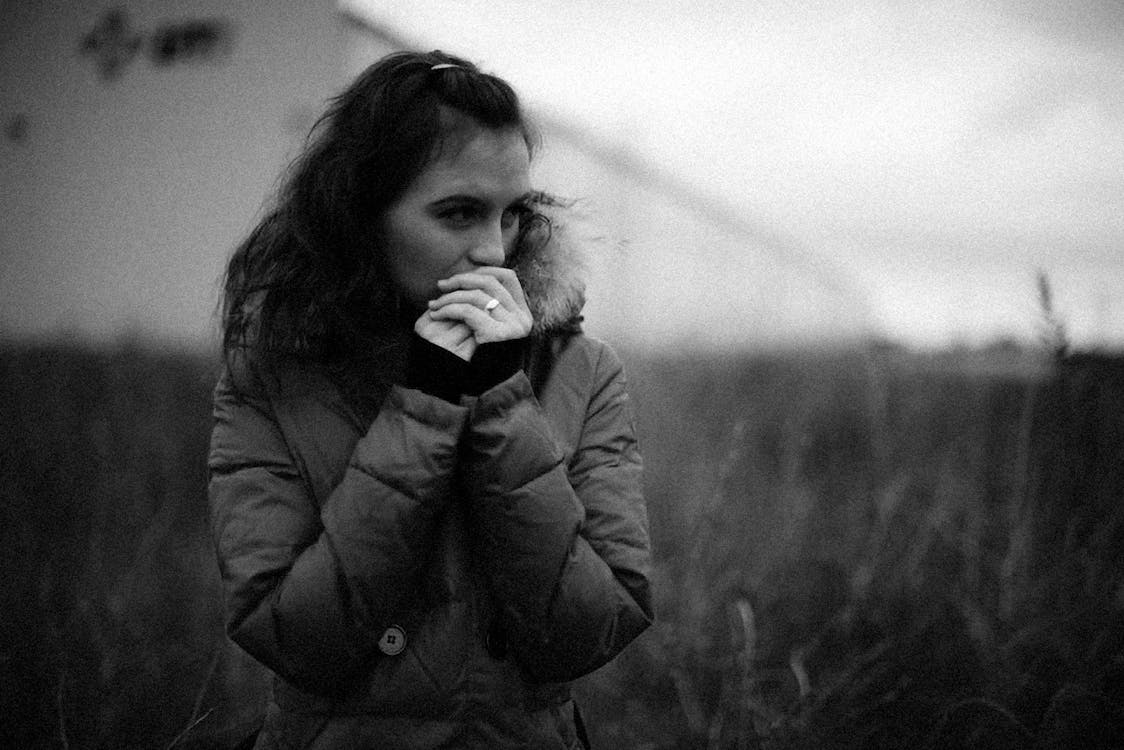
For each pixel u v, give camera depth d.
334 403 1.10
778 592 2.72
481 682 1.04
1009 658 2.12
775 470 3.66
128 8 4.71
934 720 1.96
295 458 1.09
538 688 1.08
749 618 2.13
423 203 1.04
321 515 1.02
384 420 1.02
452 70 1.06
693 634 2.41
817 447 3.87
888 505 2.91
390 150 1.04
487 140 1.04
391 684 1.02
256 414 1.12
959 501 2.88
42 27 4.83
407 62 1.08
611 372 1.21
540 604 1.01
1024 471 2.54
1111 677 1.98
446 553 1.06
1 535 2.64
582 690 2.36
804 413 4.02
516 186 1.06
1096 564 2.27
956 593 2.39
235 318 1.15
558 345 1.19
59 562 2.54
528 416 1.02
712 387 4.79
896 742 1.91
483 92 1.04
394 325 1.13
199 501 3.17
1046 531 2.50
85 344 4.36
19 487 2.90
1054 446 2.57
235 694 2.20
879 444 3.45
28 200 4.73
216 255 4.38
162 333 4.41
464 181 1.03
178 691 2.18
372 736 1.03
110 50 4.71
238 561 1.03
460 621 1.04
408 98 1.04
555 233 1.17
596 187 4.96
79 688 2.05
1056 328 2.42
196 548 2.89
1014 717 1.85
